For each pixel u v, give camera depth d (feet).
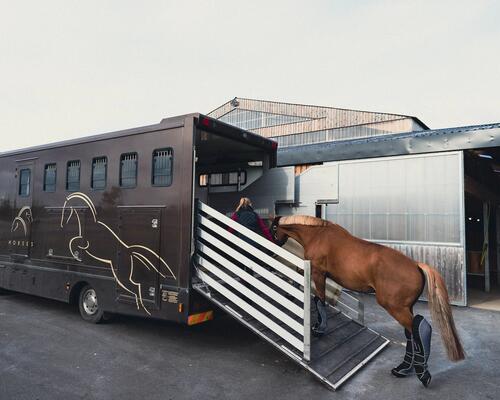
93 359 14.70
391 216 28.02
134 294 16.35
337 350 14.56
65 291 19.51
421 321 12.49
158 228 15.81
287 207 24.27
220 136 17.60
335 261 14.17
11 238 22.93
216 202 23.63
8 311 22.04
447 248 25.72
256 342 16.89
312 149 32.53
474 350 16.51
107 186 17.92
